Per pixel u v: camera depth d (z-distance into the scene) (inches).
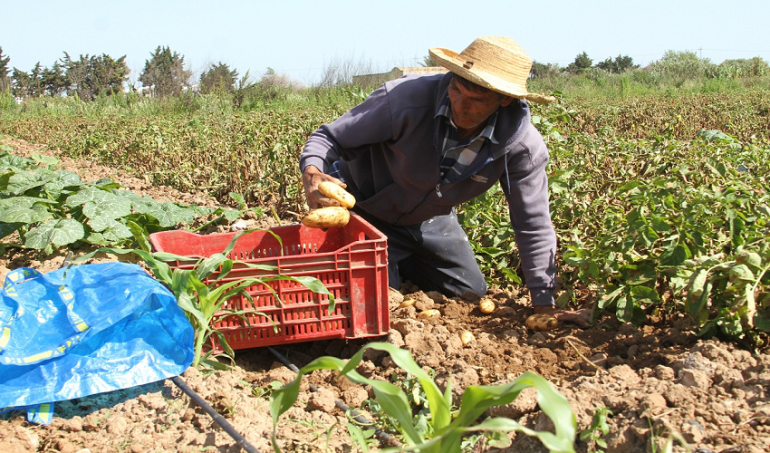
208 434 97.1
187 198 309.3
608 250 134.6
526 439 92.4
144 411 103.1
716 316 121.3
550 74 1221.1
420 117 132.0
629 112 554.9
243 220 246.1
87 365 104.1
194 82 1036.5
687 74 1136.8
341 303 126.0
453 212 163.3
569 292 139.6
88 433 97.3
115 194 230.7
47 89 1624.0
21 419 98.9
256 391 113.7
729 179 168.4
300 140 309.7
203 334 116.3
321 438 99.0
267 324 122.9
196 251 142.7
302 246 152.6
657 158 206.4
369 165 152.2
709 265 112.5
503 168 136.3
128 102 960.3
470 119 123.6
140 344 109.9
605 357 116.0
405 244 160.6
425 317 142.4
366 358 128.5
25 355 100.0
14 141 643.5
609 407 92.8
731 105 596.1
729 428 83.4
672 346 119.3
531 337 129.7
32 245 194.2
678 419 85.5
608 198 195.3
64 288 113.3
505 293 162.7
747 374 98.2
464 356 122.8
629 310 124.6
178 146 415.2
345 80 845.8
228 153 354.6
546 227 139.3
